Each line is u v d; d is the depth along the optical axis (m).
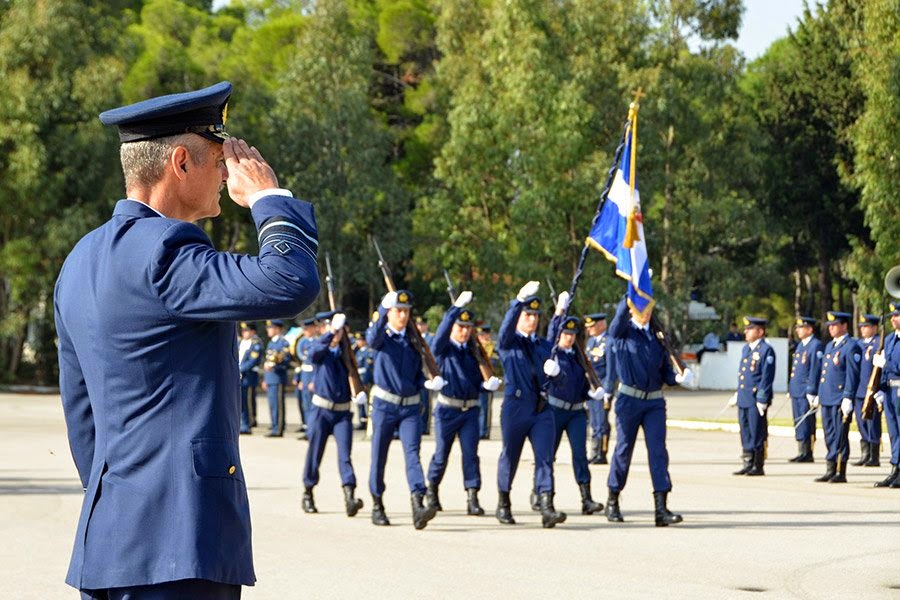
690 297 68.50
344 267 64.31
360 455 26.91
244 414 34.12
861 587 12.20
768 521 16.89
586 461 17.94
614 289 57.28
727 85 63.22
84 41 55.00
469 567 13.17
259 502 18.72
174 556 4.54
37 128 50.91
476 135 61.00
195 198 4.91
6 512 16.97
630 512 17.94
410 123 78.62
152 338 4.59
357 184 63.72
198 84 63.84
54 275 53.22
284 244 4.59
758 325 23.56
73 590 11.65
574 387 17.81
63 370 4.98
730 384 64.25
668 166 62.81
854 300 71.56
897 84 43.94
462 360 17.44
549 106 57.47
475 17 69.19
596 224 18.50
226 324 4.76
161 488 4.59
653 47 61.88
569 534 15.70
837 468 23.69
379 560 13.59
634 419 16.77
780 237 74.81
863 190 45.12
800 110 68.44
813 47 69.00
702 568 13.18
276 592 11.72
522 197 57.84
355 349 33.75
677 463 25.77
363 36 69.25
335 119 63.75
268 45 78.56
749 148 67.25
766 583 12.37
